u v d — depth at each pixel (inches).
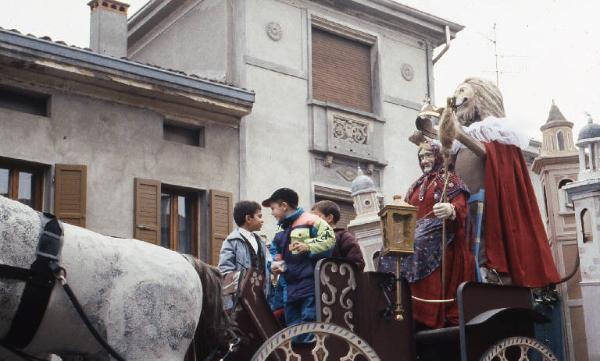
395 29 781.3
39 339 176.4
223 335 203.3
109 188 586.2
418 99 783.7
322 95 725.3
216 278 204.5
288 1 716.0
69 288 173.2
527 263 261.1
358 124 729.0
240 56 682.8
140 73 593.3
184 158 625.0
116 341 179.9
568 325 331.6
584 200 329.1
